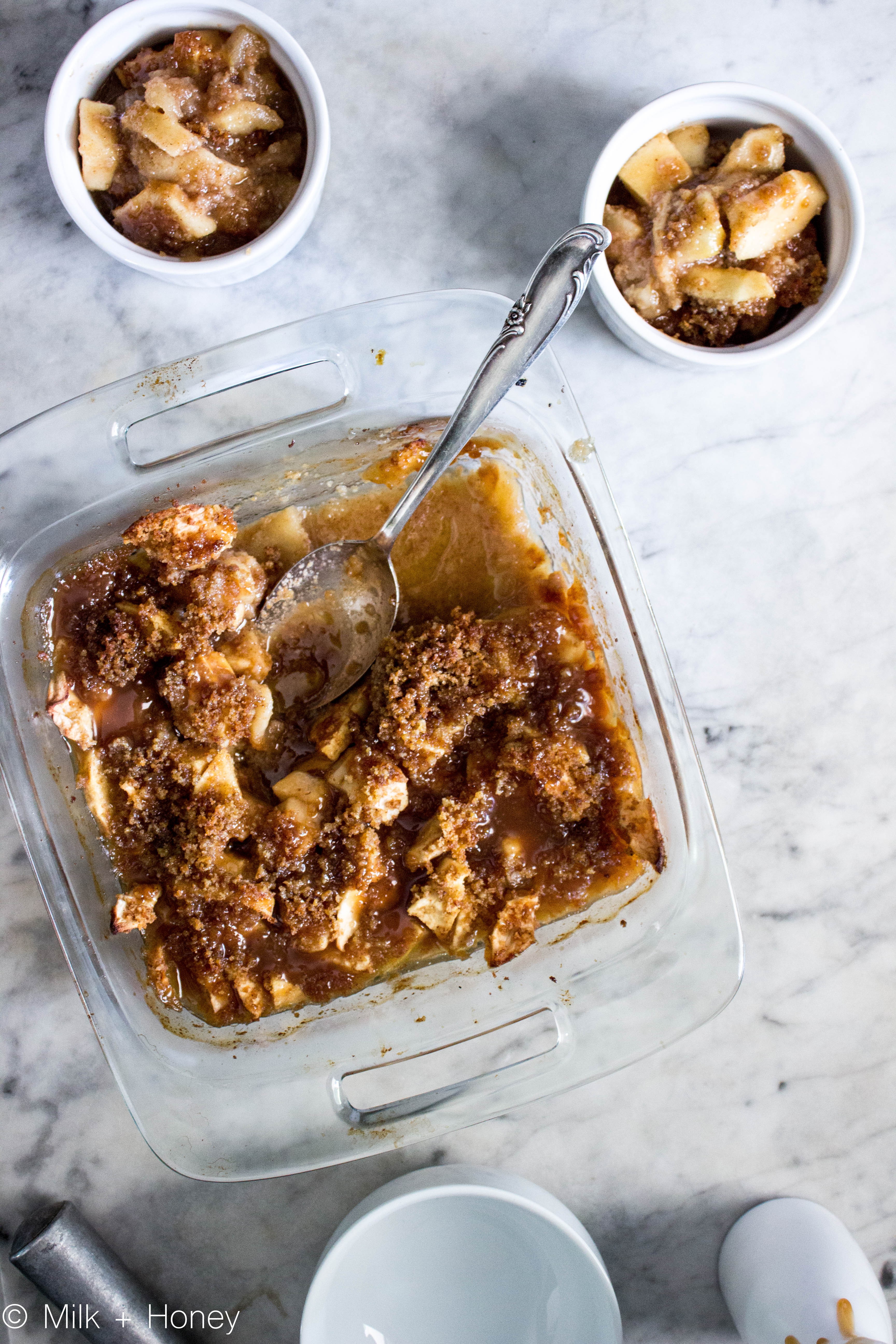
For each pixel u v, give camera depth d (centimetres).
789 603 59
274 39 53
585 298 58
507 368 52
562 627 56
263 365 56
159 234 54
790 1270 56
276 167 55
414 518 58
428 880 56
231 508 58
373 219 58
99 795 56
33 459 56
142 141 54
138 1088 55
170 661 56
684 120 54
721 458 58
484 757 56
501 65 57
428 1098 55
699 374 58
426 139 58
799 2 57
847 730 59
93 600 57
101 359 58
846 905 59
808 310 54
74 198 53
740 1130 59
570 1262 56
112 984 56
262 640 57
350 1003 56
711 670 59
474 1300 57
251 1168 55
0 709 56
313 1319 53
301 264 58
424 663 55
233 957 56
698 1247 59
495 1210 57
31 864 57
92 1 57
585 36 57
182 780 55
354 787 55
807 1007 59
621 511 58
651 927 56
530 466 57
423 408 57
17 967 58
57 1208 57
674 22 57
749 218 54
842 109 58
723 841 59
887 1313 56
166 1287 59
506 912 55
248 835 56
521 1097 55
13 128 57
